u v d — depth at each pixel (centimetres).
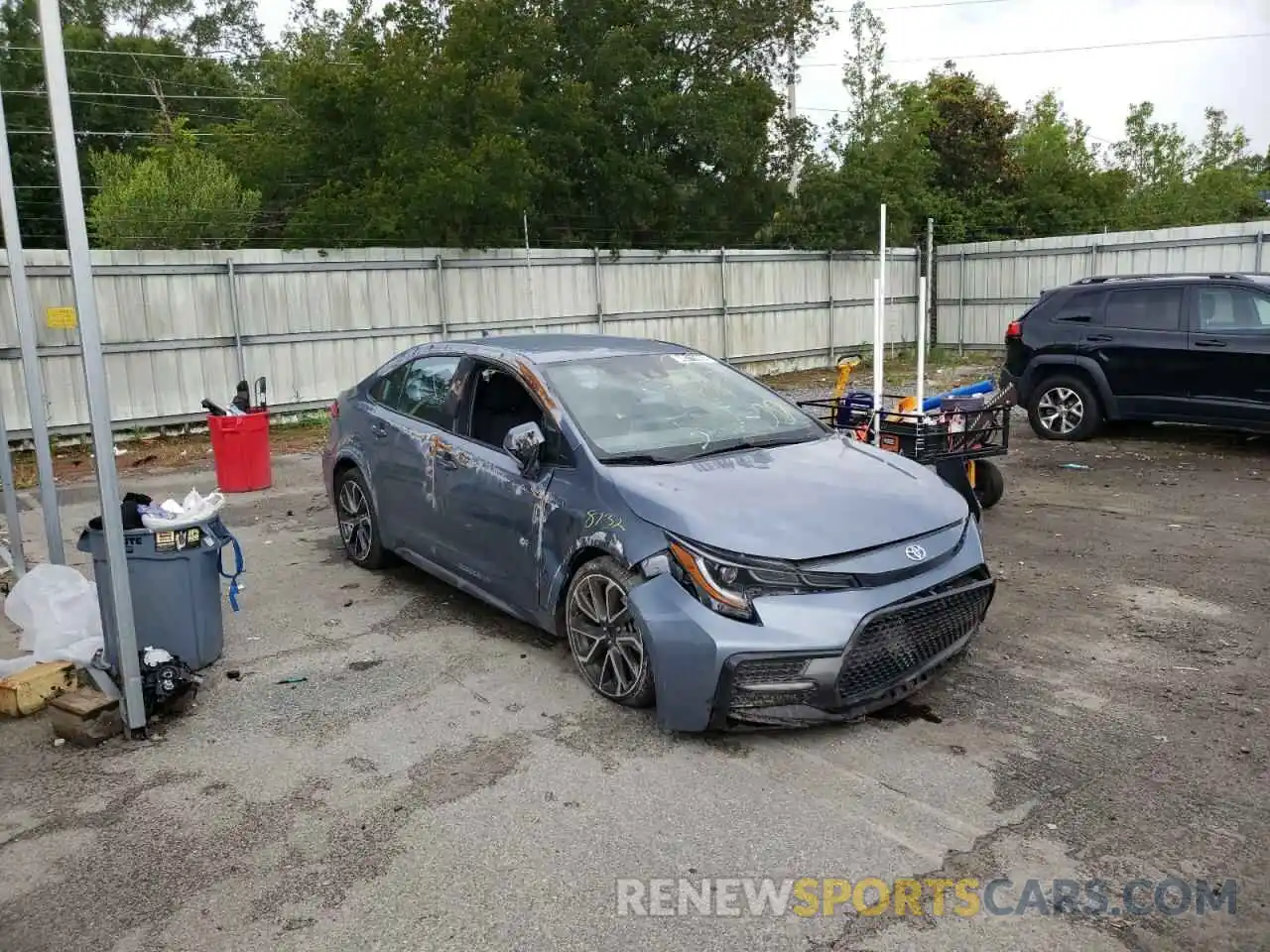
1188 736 391
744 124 2084
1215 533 696
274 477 1021
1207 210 3108
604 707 429
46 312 1251
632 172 1930
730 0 2152
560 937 280
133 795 365
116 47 2761
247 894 303
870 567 378
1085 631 510
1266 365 941
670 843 324
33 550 733
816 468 448
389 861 318
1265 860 308
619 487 420
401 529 589
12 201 504
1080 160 3069
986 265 2180
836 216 2111
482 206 1590
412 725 417
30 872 319
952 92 3052
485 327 1636
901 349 2281
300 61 1670
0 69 2362
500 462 491
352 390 669
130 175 1706
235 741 407
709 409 507
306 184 1725
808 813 340
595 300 1769
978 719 409
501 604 501
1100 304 1058
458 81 1667
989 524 741
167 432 1359
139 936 285
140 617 461
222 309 1383
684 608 375
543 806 348
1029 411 1127
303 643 520
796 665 365
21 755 400
